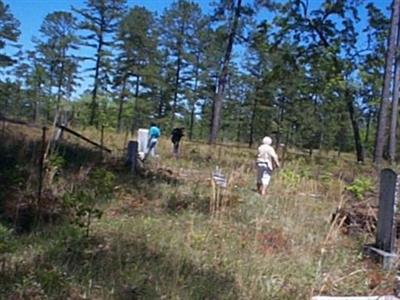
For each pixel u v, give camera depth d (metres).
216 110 34.91
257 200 11.01
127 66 57.91
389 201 7.91
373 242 8.52
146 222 8.23
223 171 15.66
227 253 7.09
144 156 17.45
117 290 5.44
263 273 6.55
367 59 26.09
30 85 62.00
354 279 6.84
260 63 52.25
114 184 10.26
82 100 58.72
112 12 55.97
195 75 60.06
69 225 7.14
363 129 57.78
